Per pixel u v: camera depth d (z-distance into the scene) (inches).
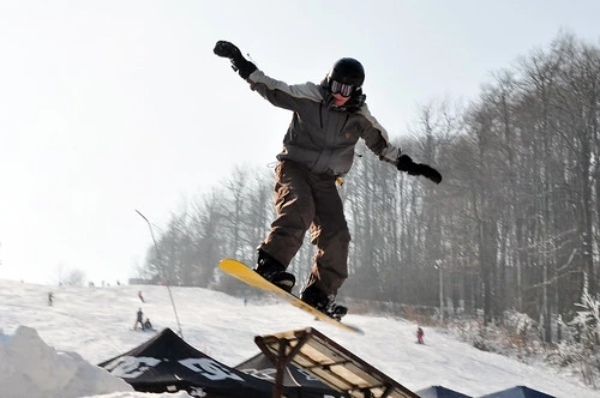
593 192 2583.7
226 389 473.1
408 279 2903.5
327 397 499.2
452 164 2871.6
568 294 2353.6
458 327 2073.1
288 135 220.1
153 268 3944.4
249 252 3661.4
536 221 2640.3
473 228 2728.8
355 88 212.1
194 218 3828.7
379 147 226.4
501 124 2829.7
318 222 223.6
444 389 565.9
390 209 3257.9
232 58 205.6
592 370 1612.9
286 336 258.2
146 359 498.0
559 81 2664.9
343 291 3041.3
